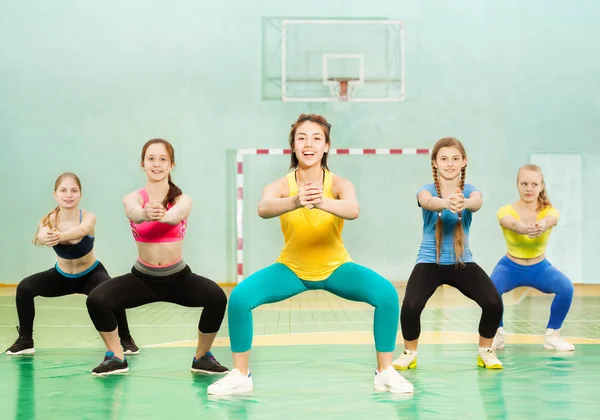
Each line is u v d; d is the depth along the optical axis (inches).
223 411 114.0
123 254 437.1
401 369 152.9
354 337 210.1
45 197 438.3
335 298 358.3
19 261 435.8
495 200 442.9
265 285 133.0
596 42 447.2
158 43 444.5
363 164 441.4
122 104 441.7
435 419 107.8
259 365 160.4
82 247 175.2
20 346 177.5
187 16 445.7
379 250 440.1
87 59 441.7
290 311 293.1
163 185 150.1
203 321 149.0
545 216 173.8
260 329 232.1
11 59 440.5
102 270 183.8
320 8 448.1
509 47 447.5
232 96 444.8
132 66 442.9
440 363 161.5
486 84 446.3
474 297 152.9
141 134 441.4
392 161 441.7
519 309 295.1
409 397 124.6
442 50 447.5
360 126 444.5
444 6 448.1
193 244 438.6
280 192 135.9
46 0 442.0
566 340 200.7
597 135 446.0
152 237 145.2
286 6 447.5
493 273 183.5
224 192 441.7
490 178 444.1
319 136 133.0
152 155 147.5
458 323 247.4
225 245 439.5
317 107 444.8
